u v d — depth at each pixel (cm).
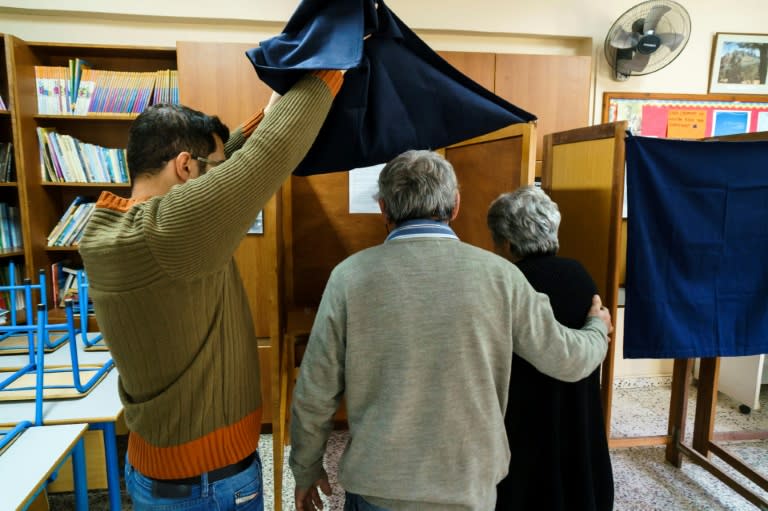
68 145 243
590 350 102
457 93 102
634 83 295
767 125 304
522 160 150
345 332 91
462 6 272
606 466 124
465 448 88
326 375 93
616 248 165
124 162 249
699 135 300
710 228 165
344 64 71
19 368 186
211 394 82
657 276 164
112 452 157
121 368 80
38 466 123
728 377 292
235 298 87
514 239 125
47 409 154
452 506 89
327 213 254
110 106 243
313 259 257
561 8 280
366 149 100
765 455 236
